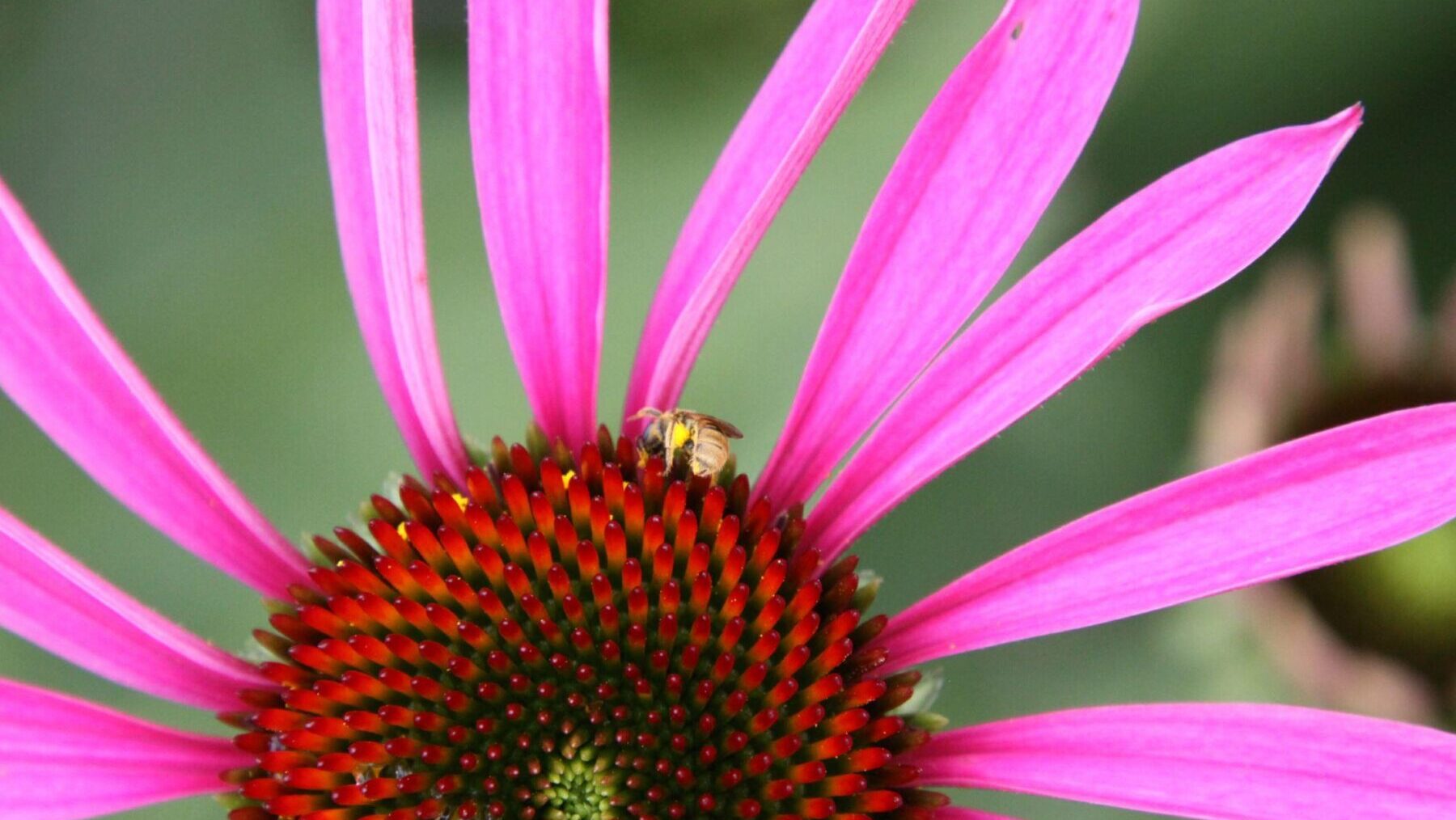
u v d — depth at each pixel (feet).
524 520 0.73
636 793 0.71
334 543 0.73
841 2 0.71
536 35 0.72
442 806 0.71
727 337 0.79
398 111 0.69
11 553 0.70
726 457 0.72
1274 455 0.69
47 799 0.69
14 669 0.79
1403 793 0.67
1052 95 0.70
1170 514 0.69
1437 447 0.68
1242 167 0.68
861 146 0.80
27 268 0.70
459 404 0.79
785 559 0.72
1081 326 0.69
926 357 0.71
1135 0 0.69
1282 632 0.80
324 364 0.80
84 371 0.71
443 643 0.72
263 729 0.71
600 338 0.73
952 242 0.71
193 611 0.79
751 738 0.71
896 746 0.71
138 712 0.79
